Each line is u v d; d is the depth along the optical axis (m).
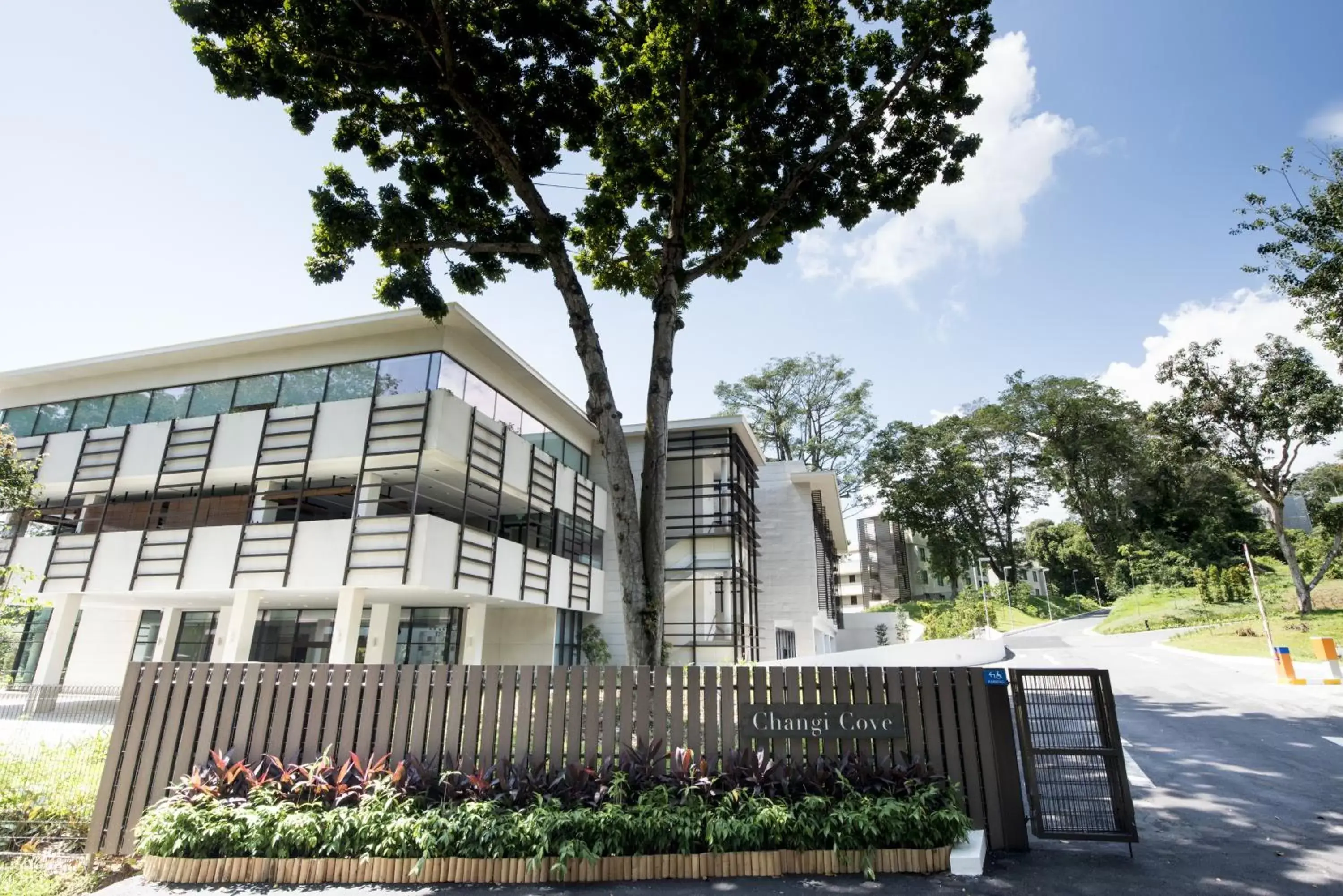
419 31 9.49
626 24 10.86
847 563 67.81
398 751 5.85
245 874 5.08
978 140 11.27
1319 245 16.83
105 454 16.00
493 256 11.89
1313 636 20.44
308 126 10.28
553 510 18.50
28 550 15.71
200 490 14.91
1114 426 50.62
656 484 8.98
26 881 5.08
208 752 5.91
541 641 18.53
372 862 5.03
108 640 19.47
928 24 10.22
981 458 54.59
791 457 44.72
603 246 12.79
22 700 11.25
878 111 10.69
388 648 16.33
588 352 9.63
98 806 5.80
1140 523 51.41
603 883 4.92
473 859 4.99
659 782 5.53
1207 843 5.46
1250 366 29.70
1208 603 33.91
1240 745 9.14
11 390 18.62
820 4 10.77
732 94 9.98
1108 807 5.32
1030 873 4.88
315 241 10.61
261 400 15.93
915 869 4.95
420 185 11.03
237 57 9.56
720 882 4.88
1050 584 67.00
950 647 20.44
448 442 14.20
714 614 20.31
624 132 11.34
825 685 5.80
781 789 5.35
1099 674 5.52
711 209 11.24
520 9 9.76
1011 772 5.49
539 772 5.59
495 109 10.74
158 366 17.08
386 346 15.35
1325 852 5.20
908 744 5.62
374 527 13.41
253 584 13.67
